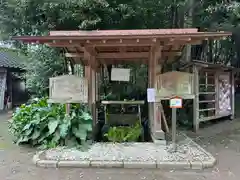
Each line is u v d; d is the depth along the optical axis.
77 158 4.11
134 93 7.88
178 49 5.56
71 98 5.03
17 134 5.61
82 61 5.52
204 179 3.48
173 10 7.82
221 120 8.62
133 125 5.98
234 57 11.97
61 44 4.59
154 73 5.16
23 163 4.18
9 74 12.95
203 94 7.77
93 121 5.50
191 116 7.36
